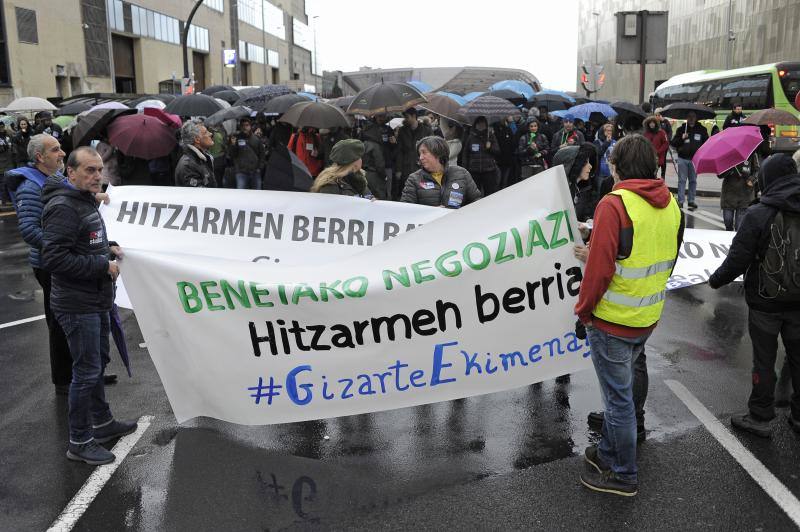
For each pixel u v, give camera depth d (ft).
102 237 13.97
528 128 46.32
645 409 16.14
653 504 12.21
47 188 13.48
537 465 13.66
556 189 13.93
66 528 11.78
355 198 18.29
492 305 14.12
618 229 11.62
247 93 59.77
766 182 14.02
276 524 11.82
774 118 33.04
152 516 12.10
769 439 14.61
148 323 14.14
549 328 14.29
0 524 11.92
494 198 13.98
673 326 22.41
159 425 15.71
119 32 141.49
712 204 49.78
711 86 87.92
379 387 14.17
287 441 14.88
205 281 13.89
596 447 13.53
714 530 11.46
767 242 13.93
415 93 38.09
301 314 13.88
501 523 11.73
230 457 14.17
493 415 16.02
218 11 206.49
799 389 14.74
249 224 18.34
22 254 36.55
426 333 14.08
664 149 42.52
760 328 14.49
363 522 11.84
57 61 117.91
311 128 36.91
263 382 14.14
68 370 17.46
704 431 14.97
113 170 27.25
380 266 13.97
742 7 172.35
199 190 18.25
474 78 105.19
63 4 119.75
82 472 13.67
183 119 44.96
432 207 18.22
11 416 16.40
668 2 228.02
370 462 13.91
